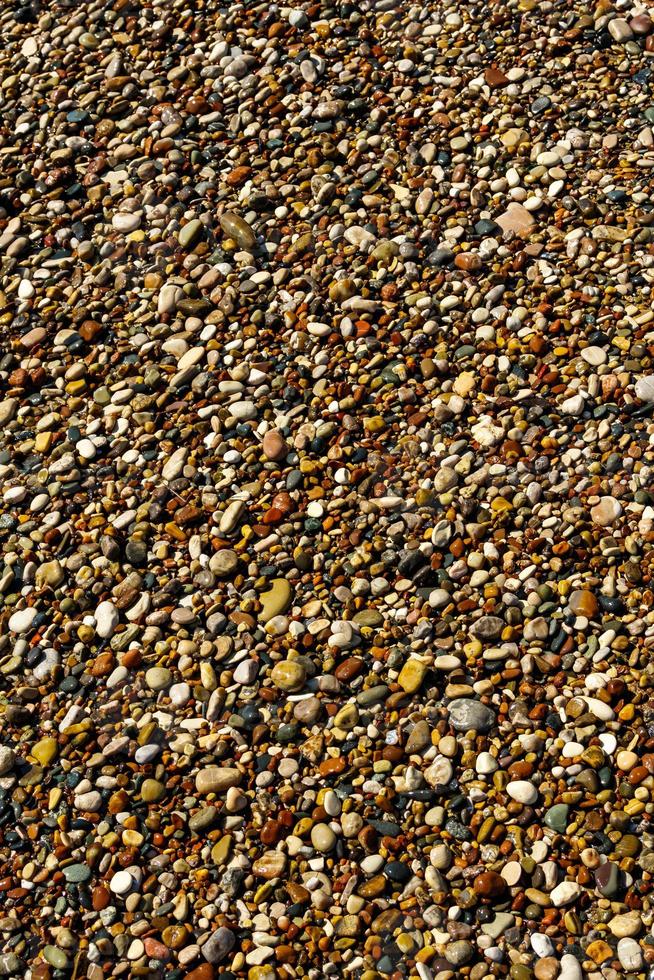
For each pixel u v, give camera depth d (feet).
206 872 5.85
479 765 5.93
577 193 6.86
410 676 6.05
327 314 6.70
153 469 6.48
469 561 6.22
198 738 6.03
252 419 6.54
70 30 7.52
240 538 6.32
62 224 7.02
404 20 7.35
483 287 6.70
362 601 6.20
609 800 5.87
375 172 6.97
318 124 7.11
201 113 7.21
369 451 6.44
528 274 6.72
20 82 7.41
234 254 6.87
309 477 6.40
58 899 5.87
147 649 6.19
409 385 6.56
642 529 6.23
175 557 6.32
